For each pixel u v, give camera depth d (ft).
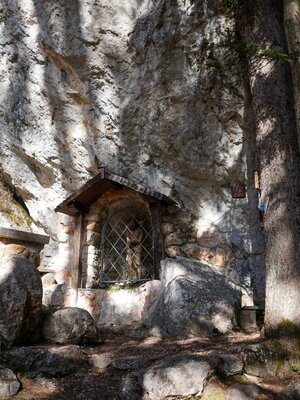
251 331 15.29
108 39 17.66
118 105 18.60
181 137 18.31
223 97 16.97
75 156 20.74
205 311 15.25
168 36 16.89
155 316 16.55
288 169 13.19
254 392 10.70
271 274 12.93
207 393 10.66
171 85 17.63
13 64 20.54
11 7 19.40
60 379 12.09
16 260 13.51
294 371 11.66
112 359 12.76
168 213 19.58
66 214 21.20
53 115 20.31
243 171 17.97
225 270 18.42
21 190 23.99
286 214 12.89
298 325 12.19
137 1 17.35
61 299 19.44
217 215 19.02
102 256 20.98
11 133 21.83
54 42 18.37
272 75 13.92
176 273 17.34
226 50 15.87
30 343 13.39
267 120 13.74
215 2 16.05
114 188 19.71
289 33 12.69
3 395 10.75
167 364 11.29
